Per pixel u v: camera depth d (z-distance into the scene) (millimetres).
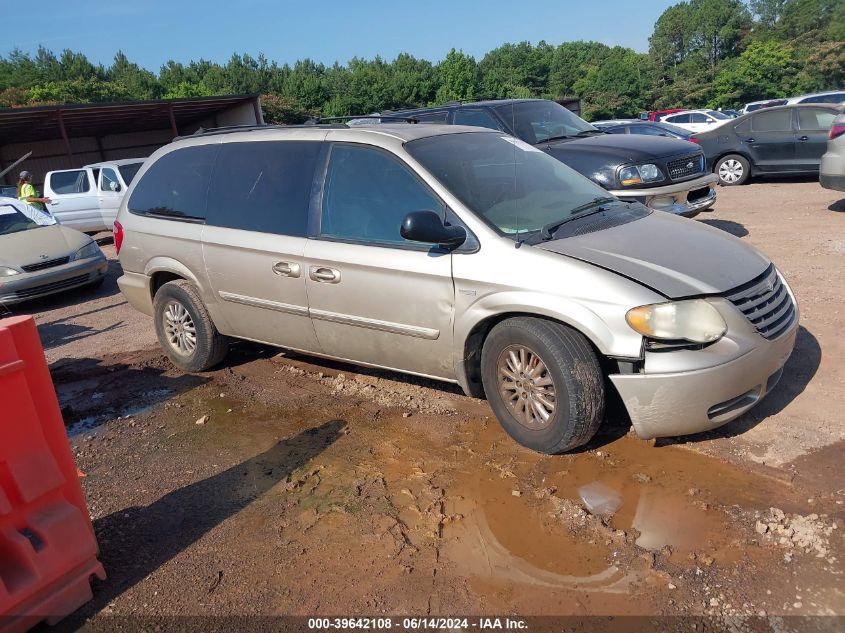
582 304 3412
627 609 2648
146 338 6961
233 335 5223
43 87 55188
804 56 69000
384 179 4211
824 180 9625
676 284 3385
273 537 3301
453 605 2756
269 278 4668
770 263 3977
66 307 9023
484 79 75312
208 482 3885
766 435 3738
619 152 7582
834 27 74812
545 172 4609
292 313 4637
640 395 3365
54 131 29438
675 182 7535
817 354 4684
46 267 9078
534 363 3650
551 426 3604
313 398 4910
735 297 3441
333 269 4293
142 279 5617
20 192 13109
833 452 3502
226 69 78125
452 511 3377
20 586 2705
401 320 4094
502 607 2723
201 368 5551
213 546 3271
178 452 4297
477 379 4094
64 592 2852
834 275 6426
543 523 3217
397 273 4016
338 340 4500
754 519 3076
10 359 2717
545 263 3562
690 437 3807
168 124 32844
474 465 3773
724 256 3736
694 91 74750
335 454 4059
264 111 59906
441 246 3895
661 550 2943
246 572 3062
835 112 12688
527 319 3639
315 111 70250
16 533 2760
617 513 3223
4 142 30594
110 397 5355
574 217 4090
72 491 2977
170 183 5438
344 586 2920
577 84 82000
